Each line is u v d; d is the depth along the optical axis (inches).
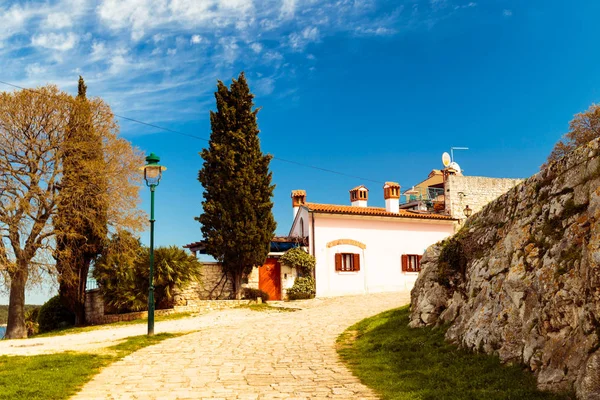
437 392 365.4
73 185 1096.2
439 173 2447.1
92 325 1124.5
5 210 1012.5
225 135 1280.8
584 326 320.5
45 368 496.7
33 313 1422.2
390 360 495.8
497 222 547.2
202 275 1216.8
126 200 1165.1
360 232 1476.4
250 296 1254.9
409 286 1519.4
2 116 1051.3
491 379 374.9
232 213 1246.9
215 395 391.9
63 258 1094.4
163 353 599.2
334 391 399.5
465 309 519.2
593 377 291.0
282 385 423.8
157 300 1130.7
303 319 882.8
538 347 369.1
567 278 358.6
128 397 389.4
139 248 1162.0
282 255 1360.7
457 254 596.4
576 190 398.3
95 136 1176.2
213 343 662.5
